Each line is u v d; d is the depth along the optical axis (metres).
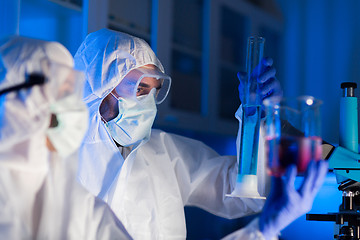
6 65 1.12
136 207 1.75
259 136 1.49
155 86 1.74
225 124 3.23
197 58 3.08
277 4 3.34
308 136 1.09
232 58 3.34
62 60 1.19
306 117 1.09
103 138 1.73
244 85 1.45
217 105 3.16
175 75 2.89
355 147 1.50
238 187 1.37
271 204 1.12
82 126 1.14
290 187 1.09
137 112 1.71
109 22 2.45
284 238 2.30
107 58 1.67
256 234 1.12
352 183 1.49
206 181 1.95
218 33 3.16
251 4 3.36
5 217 1.09
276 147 1.09
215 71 3.13
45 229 1.15
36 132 1.09
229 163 1.93
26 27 2.22
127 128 1.72
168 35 2.80
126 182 1.75
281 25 3.28
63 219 1.19
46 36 2.30
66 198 1.20
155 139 1.95
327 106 2.97
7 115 1.08
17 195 1.12
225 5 3.18
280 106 1.10
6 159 1.09
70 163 1.21
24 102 1.08
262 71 1.44
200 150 2.03
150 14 2.74
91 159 1.73
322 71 3.04
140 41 1.75
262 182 1.67
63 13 2.30
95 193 1.72
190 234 3.09
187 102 2.97
